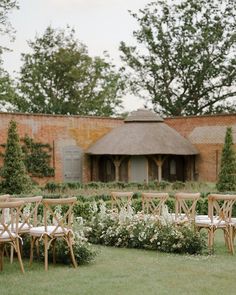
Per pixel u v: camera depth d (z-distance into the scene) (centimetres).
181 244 1027
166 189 2177
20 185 1820
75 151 2842
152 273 842
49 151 2738
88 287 749
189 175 2920
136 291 729
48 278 805
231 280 798
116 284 767
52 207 1342
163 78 4241
